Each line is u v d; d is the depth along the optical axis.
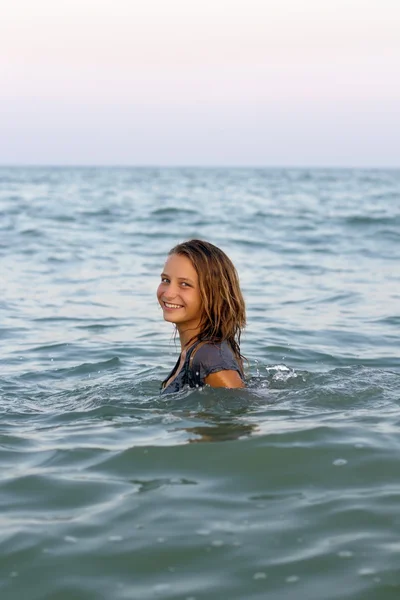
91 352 6.51
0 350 6.66
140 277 11.79
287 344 6.73
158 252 15.23
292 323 7.91
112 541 2.60
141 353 6.43
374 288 10.55
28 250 15.27
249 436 3.57
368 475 3.13
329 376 4.91
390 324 7.84
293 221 22.50
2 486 3.11
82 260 13.88
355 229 19.73
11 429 3.96
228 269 4.25
